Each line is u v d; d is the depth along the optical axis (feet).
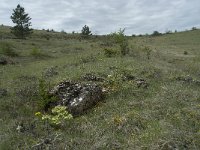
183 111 32.91
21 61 84.84
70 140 27.76
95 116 33.81
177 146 24.99
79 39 184.14
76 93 36.94
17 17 167.32
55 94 37.73
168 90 41.14
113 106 36.19
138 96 39.50
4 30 215.72
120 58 65.92
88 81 42.91
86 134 29.43
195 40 168.86
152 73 50.85
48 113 35.35
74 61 68.59
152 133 27.45
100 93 38.99
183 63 80.53
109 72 49.52
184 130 28.25
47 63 74.23
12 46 118.93
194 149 24.91
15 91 44.19
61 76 51.21
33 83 48.62
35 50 98.22
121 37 74.59
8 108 37.63
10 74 60.49
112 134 28.68
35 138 28.60
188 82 47.75
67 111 34.27
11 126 31.19
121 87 41.98
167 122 29.89
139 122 30.35
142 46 118.11
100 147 26.17
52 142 27.14
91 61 66.13
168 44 156.04
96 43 135.85
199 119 31.09
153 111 32.91
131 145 26.16
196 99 37.91
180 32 220.43
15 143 27.63
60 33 250.57
